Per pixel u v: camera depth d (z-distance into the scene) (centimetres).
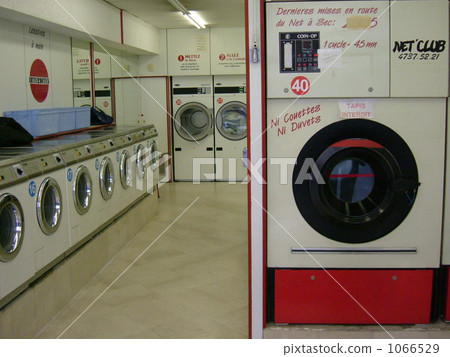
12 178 286
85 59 633
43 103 518
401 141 260
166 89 873
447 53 252
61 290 355
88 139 436
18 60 465
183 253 480
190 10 688
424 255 267
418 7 250
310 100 259
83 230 400
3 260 273
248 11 247
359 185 276
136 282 404
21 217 293
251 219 262
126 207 527
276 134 262
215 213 649
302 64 256
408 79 254
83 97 628
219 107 878
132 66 844
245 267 434
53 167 343
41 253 324
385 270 269
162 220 617
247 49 251
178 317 333
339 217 266
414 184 261
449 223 265
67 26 492
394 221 265
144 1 605
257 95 253
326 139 261
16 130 389
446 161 261
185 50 858
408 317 271
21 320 297
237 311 340
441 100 257
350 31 253
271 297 275
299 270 271
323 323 274
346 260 269
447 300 268
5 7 379
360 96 256
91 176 422
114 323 326
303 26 254
